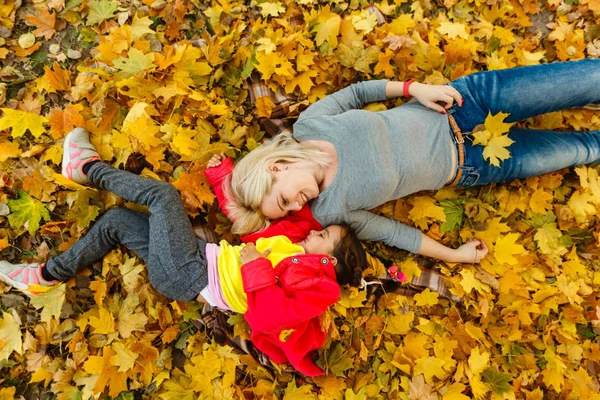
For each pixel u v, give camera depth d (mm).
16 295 1711
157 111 1824
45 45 1885
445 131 1774
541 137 1867
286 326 1591
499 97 1768
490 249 1948
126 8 1940
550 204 2000
